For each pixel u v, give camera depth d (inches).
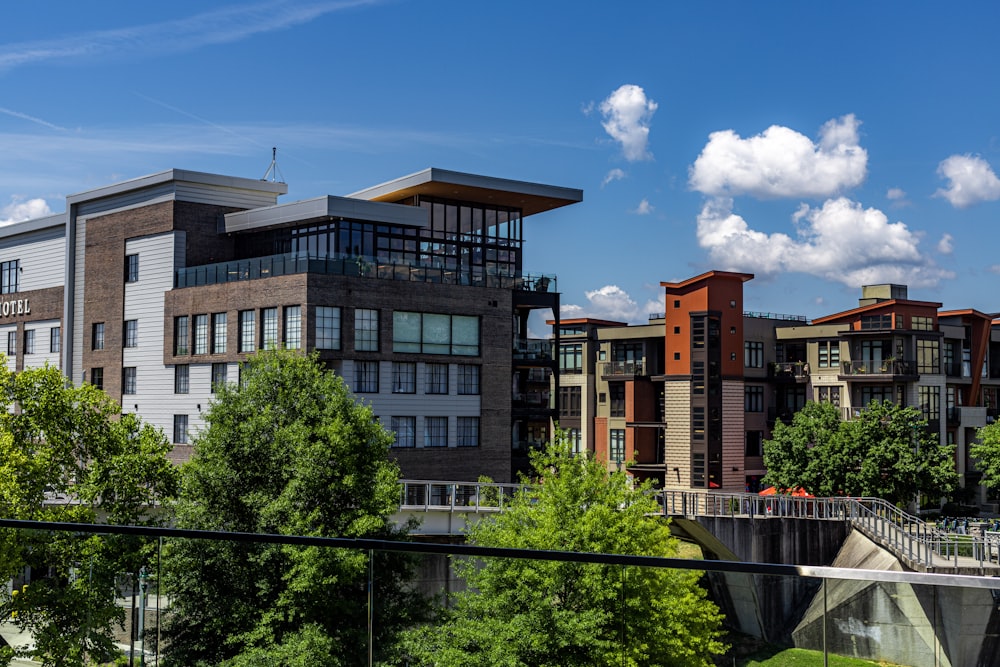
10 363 2977.4
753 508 2055.9
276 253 2335.1
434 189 2317.9
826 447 2583.7
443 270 2207.2
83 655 374.0
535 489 1322.6
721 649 280.2
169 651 379.9
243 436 1237.1
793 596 267.7
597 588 304.7
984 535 1723.7
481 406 2235.5
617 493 1288.1
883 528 1840.6
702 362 3270.2
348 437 1258.0
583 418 3631.9
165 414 2353.6
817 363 3358.8
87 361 2613.2
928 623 251.9
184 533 358.6
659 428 3479.3
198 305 2271.2
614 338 3560.5
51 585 375.6
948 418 3344.0
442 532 1750.7
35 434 1395.2
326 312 2049.7
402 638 330.6
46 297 2851.9
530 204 2491.4
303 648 398.9
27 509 1291.8
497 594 320.8
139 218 2474.2
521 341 2349.9
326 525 1210.6
